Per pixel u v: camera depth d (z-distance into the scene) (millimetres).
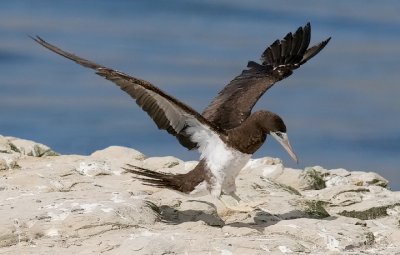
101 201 15344
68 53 14484
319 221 15398
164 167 18297
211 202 16156
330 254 14242
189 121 15195
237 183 17156
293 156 15219
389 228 15781
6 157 17812
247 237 14625
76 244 14219
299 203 16375
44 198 15531
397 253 14547
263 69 17375
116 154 19125
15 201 15438
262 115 15305
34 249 14055
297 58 17469
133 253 13680
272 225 15203
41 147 19359
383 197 17453
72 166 17578
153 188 16812
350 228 15258
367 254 14453
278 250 14281
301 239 14891
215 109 16531
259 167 18922
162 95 14469
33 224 14570
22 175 16812
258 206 16109
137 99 14836
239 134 15250
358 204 17062
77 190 16422
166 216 15672
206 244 14086
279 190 17172
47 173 17016
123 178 17516
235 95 16766
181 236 14242
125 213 15039
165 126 15195
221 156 15281
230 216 15898
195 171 15523
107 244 14125
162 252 13758
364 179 18984
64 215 14820
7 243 14273
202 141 15469
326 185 18906
